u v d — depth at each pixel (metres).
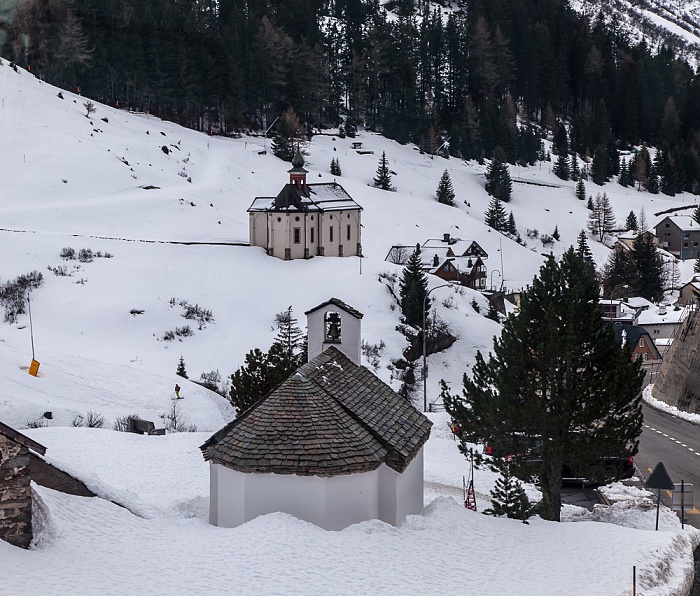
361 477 28.19
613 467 35.72
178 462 44.62
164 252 119.44
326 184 132.88
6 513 24.42
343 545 26.59
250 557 25.41
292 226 123.69
